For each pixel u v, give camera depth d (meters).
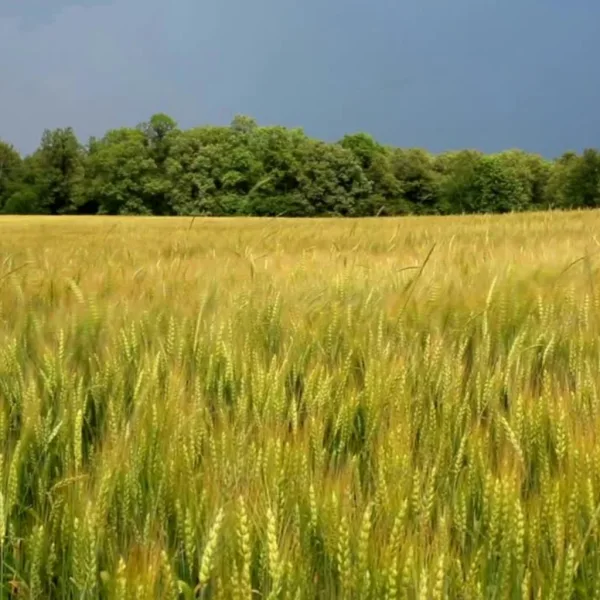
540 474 2.28
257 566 1.94
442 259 6.51
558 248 7.40
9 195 86.19
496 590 1.83
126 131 82.12
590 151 78.19
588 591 1.89
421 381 3.12
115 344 3.46
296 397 3.18
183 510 2.16
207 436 2.58
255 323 3.96
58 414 2.82
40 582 2.02
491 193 77.75
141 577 1.73
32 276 5.36
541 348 3.64
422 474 2.17
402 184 77.38
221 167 69.88
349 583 1.78
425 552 1.84
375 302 4.21
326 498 2.03
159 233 16.28
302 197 69.19
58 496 2.22
